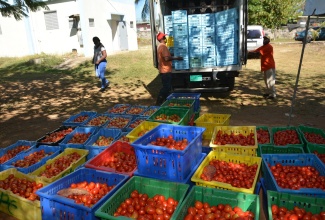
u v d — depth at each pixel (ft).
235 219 9.08
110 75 46.44
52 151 16.20
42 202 10.23
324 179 11.24
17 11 26.81
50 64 58.80
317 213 9.75
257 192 12.09
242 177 11.65
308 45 80.43
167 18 27.73
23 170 13.51
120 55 65.98
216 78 26.99
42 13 65.21
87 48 62.49
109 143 16.24
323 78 37.63
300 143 15.49
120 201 10.35
